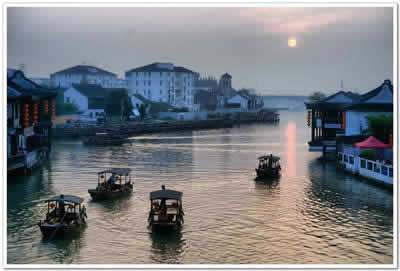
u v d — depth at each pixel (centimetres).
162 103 17662
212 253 2934
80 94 14800
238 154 7812
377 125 5806
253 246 3067
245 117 19262
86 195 4450
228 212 3859
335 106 7250
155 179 5334
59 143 9469
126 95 14412
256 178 5394
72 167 6181
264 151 8300
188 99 19638
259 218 3694
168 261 2806
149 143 9712
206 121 15825
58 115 12688
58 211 3369
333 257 2892
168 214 3419
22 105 5716
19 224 3488
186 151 8238
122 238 3188
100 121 12800
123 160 6956
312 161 6912
